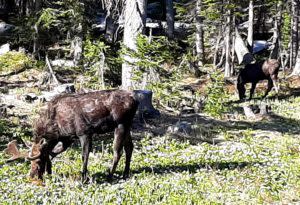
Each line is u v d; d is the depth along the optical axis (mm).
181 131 17156
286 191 11219
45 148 10875
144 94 19109
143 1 21172
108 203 9719
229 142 16406
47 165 11172
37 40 30547
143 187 10758
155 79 20906
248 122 20359
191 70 30578
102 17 39656
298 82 31750
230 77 32094
